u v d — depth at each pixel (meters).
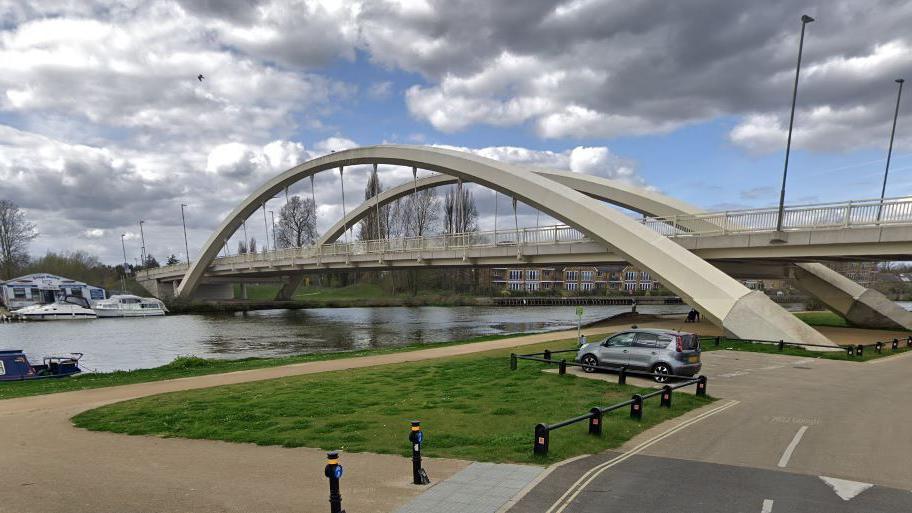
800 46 29.61
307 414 12.52
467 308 91.94
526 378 16.94
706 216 34.97
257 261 71.81
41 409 15.79
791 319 27.34
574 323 61.25
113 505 7.05
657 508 6.70
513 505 6.72
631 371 15.88
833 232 28.94
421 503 6.78
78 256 115.50
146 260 148.25
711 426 11.12
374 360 25.92
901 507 6.87
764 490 7.41
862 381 17.45
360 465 8.47
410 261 51.72
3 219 95.12
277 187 71.81
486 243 45.75
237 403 14.43
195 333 52.12
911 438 10.41
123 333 52.19
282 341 45.41
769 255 31.98
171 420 12.66
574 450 9.07
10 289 75.50
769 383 16.81
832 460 8.90
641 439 10.02
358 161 58.06
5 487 7.96
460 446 9.48
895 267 124.94
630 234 34.09
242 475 8.18
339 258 58.12
